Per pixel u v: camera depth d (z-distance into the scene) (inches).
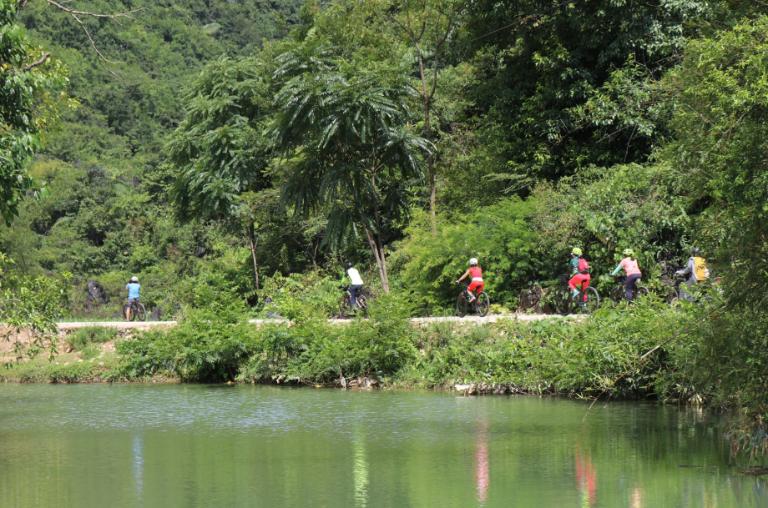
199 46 4753.9
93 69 3878.0
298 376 958.4
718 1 901.2
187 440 629.0
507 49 1467.8
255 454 572.7
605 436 613.6
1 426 703.7
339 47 1443.2
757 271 480.4
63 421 727.1
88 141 3474.4
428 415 720.3
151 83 4020.7
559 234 1162.0
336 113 1184.2
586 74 1321.4
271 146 1422.2
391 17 1450.5
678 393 753.0
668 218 1096.8
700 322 536.7
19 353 1153.4
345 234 1251.2
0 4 644.7
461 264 1205.1
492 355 869.2
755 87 444.8
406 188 1321.4
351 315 1165.1
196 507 439.2
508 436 620.7
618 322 800.3
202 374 1030.4
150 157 3363.7
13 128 668.7
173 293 1907.0
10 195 644.1
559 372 821.2
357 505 437.4
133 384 1019.3
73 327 1175.0
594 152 1322.6
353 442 609.3
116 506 442.9
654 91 1210.0
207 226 2402.8
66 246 2652.6
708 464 523.2
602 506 429.7
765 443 514.0
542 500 442.3
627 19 1278.3
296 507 436.5
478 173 1419.8
